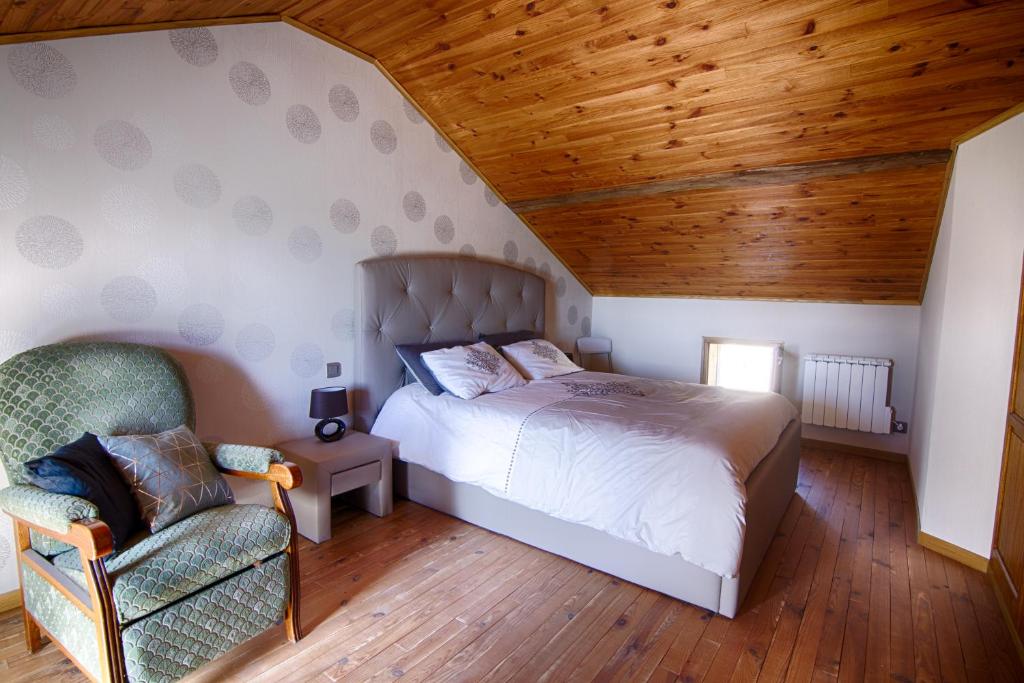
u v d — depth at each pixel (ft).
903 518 9.96
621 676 5.81
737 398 10.14
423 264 11.52
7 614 6.70
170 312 7.90
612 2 7.50
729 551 6.45
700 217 11.95
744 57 7.79
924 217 9.98
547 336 15.98
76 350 6.44
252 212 8.78
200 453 6.52
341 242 10.19
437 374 10.37
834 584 7.69
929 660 6.11
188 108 7.90
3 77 6.27
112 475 5.66
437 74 10.25
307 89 9.39
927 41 6.79
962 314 8.28
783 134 9.01
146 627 4.92
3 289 6.41
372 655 6.11
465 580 7.68
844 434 13.92
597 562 7.87
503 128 11.19
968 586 7.64
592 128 10.27
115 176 7.22
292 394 9.64
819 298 13.87
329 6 8.52
